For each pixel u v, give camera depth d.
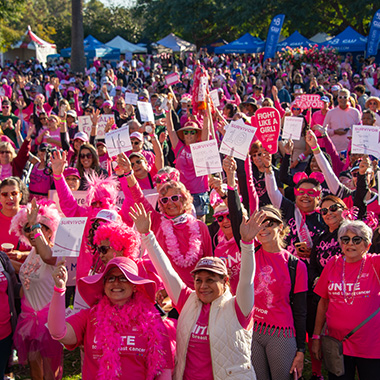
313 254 4.81
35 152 10.40
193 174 7.89
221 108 14.74
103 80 22.94
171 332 3.76
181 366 3.43
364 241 4.18
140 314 3.27
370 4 44.53
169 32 61.75
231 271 4.56
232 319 3.41
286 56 27.56
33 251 4.57
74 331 3.30
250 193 5.43
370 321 4.10
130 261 3.38
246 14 50.12
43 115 11.26
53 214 4.61
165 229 4.55
